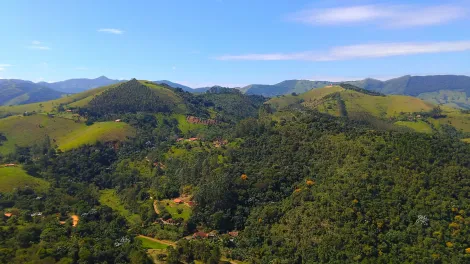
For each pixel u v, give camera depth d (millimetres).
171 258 90250
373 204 93375
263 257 94875
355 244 84562
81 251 83375
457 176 102312
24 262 74500
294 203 106938
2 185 137750
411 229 86625
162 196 143625
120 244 97625
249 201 118562
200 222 118438
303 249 90750
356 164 109875
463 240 83938
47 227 98500
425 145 116750
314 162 123938
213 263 91062
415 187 97562
